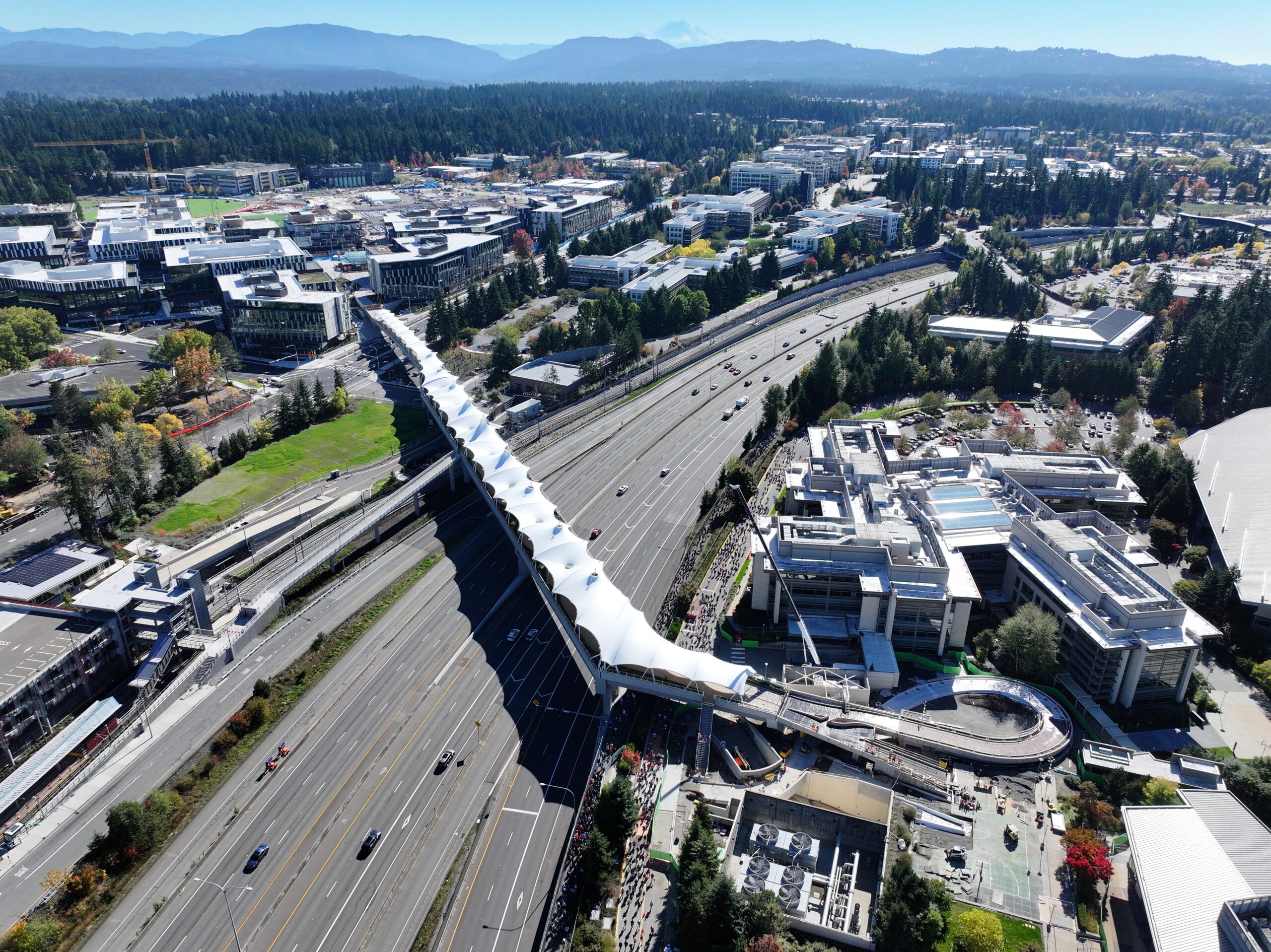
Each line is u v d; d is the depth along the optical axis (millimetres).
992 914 135750
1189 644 179125
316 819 161625
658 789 165750
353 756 176500
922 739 173375
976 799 162375
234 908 144250
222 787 168875
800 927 137500
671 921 140625
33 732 183125
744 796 158125
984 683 192625
